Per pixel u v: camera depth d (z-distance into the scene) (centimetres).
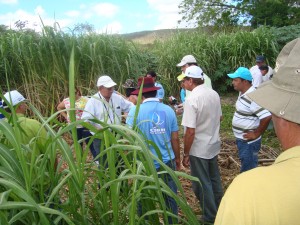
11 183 109
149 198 157
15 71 729
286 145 100
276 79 102
